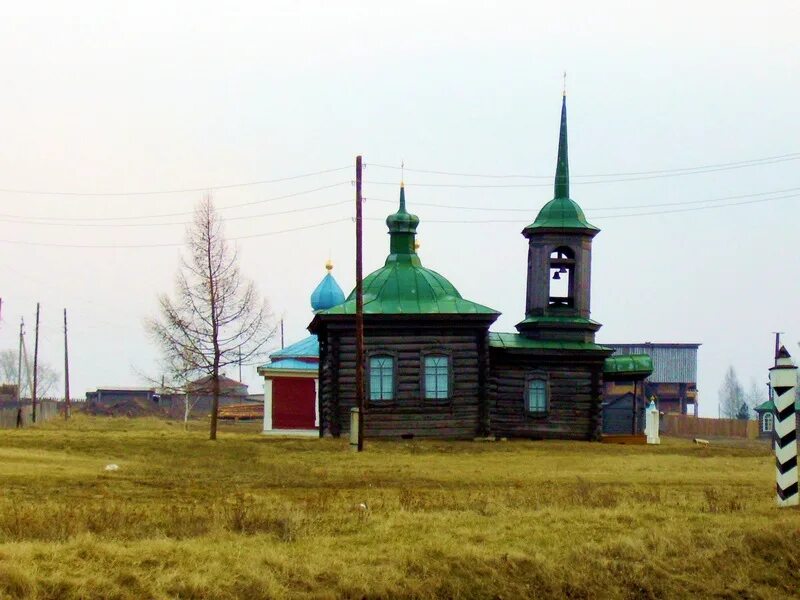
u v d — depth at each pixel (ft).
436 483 117.70
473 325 181.47
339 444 167.43
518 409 189.78
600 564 71.41
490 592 67.51
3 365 568.41
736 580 71.97
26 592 59.41
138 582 62.28
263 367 252.83
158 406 458.50
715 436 347.56
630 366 205.26
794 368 88.74
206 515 80.28
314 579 65.72
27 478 110.83
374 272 191.31
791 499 88.33
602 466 142.41
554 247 195.72
